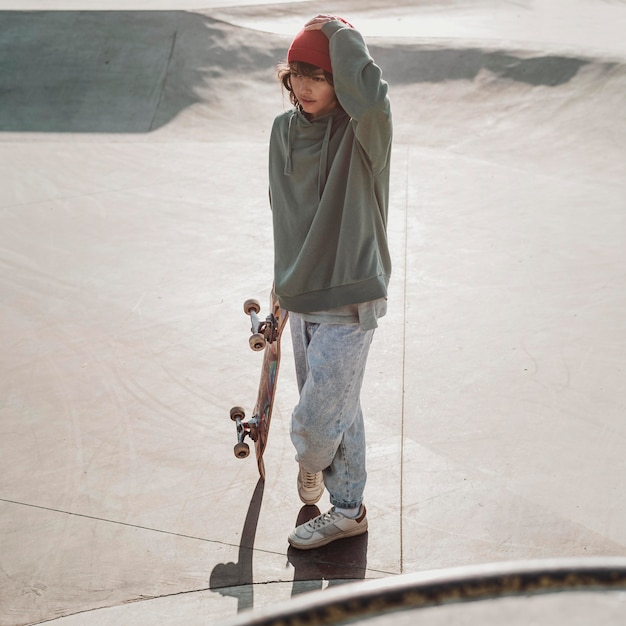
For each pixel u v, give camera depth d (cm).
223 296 446
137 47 816
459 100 739
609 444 325
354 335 241
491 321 417
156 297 445
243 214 549
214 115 736
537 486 301
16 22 848
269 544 275
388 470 310
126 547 274
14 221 539
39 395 360
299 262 238
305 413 246
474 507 290
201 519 287
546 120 698
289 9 940
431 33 884
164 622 243
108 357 388
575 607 94
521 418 341
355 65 213
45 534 281
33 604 252
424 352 390
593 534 278
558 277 461
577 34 881
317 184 234
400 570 263
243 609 247
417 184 598
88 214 550
